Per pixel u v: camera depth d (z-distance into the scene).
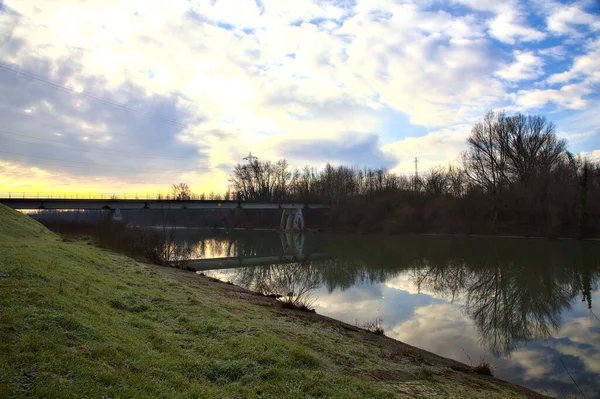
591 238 57.59
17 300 8.22
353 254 49.22
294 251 54.41
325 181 114.69
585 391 11.62
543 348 15.62
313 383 7.54
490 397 9.76
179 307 12.29
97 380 5.97
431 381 10.27
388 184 100.56
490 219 71.75
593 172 65.38
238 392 6.83
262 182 119.38
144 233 39.28
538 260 40.81
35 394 5.20
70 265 13.72
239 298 19.08
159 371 7.00
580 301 24.20
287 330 12.70
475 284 29.23
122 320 9.52
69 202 54.97
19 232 22.98
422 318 19.80
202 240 75.62
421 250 52.34
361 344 13.37
